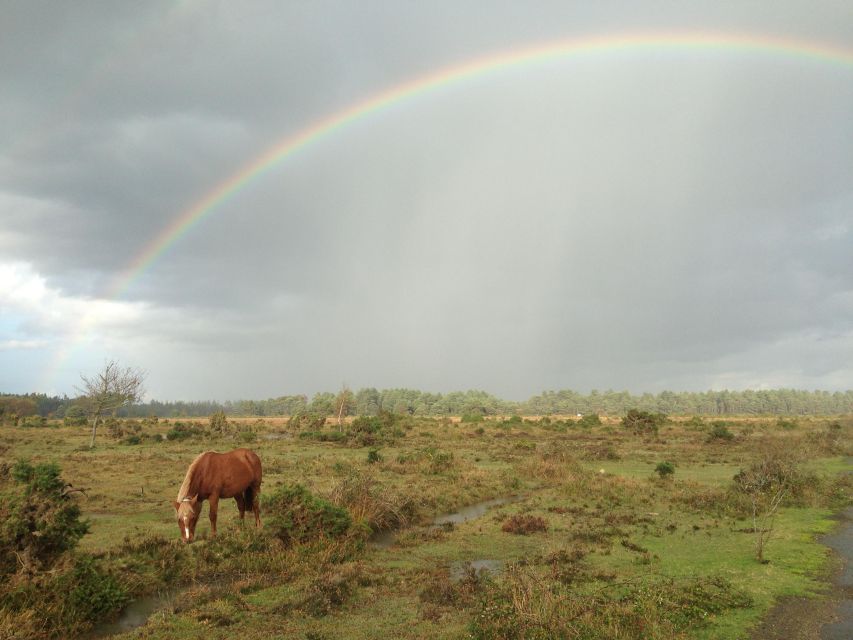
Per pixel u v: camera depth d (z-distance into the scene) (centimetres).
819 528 1484
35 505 911
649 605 808
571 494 2086
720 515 1686
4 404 9350
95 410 3884
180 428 4975
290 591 970
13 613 790
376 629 805
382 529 1509
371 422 4697
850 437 4241
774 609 869
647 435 5497
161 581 991
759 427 6662
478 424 7194
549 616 755
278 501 1265
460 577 1077
